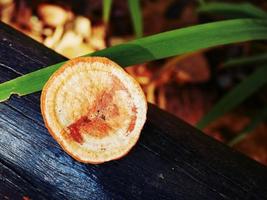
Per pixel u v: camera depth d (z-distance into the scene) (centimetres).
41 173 17
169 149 18
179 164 17
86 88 16
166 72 34
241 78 35
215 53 35
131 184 17
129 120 16
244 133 28
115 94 16
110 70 16
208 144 18
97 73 16
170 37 18
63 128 16
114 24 36
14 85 17
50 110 16
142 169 17
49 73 17
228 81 35
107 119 16
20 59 19
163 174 17
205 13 36
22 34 20
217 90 35
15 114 17
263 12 27
